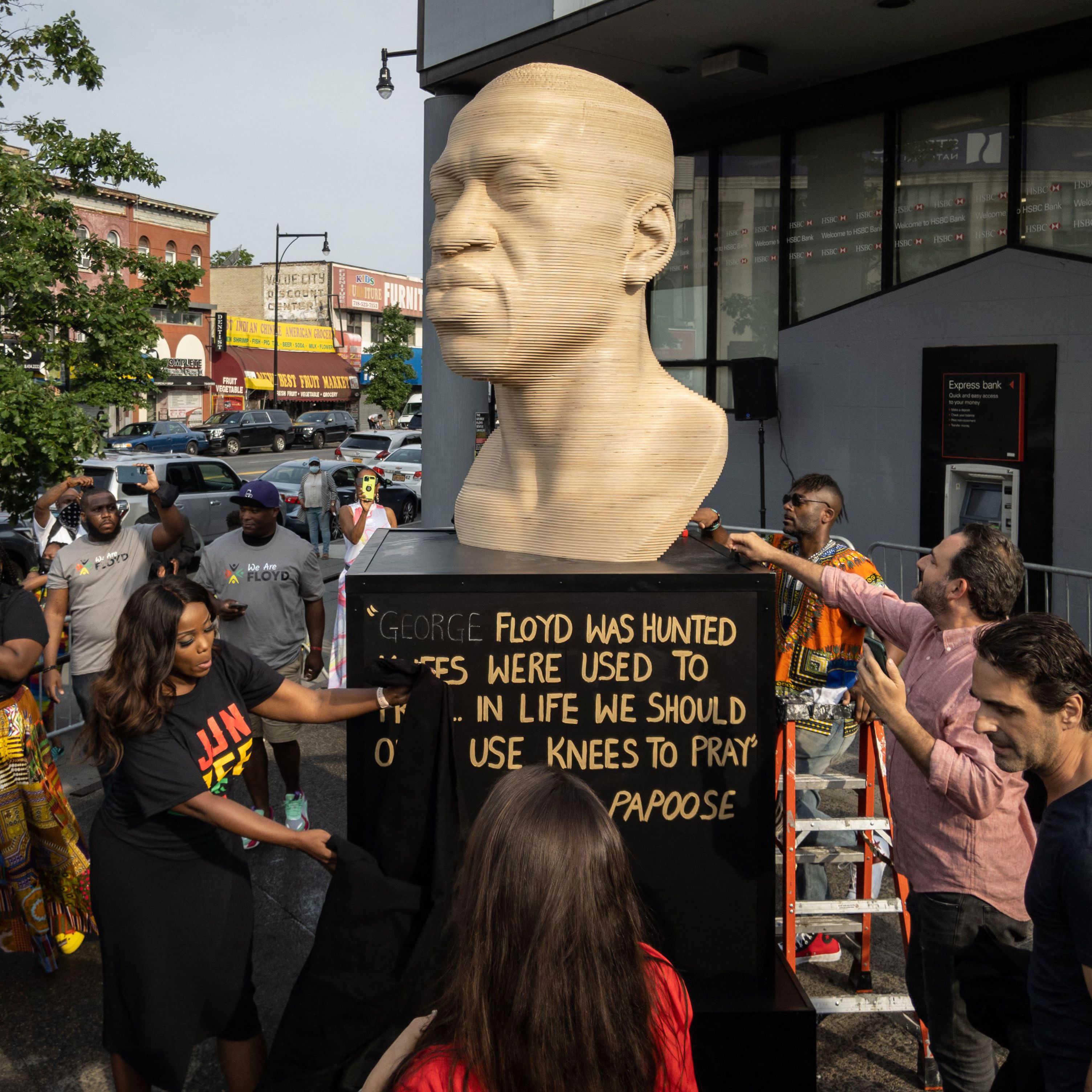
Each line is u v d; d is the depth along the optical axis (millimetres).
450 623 2943
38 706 4332
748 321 10547
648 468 3311
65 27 8773
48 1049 3697
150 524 6035
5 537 9258
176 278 9539
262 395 48031
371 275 56938
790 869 3531
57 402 8242
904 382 9055
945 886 2812
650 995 1635
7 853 3928
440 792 2689
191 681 2906
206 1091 3473
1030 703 2135
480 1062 1504
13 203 8617
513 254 3189
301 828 5316
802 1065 2945
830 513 4180
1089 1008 1973
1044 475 8164
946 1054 2863
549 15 8305
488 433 9844
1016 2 7453
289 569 5469
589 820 1566
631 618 2959
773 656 2982
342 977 2629
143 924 2863
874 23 7906
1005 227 8508
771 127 9977
